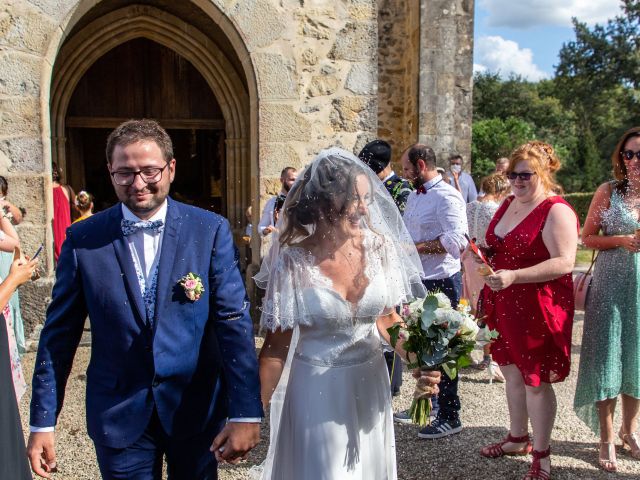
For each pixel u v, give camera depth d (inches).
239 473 130.6
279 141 245.3
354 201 89.7
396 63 381.7
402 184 156.9
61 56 323.0
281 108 244.7
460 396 179.8
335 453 86.2
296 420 88.5
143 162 78.7
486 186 194.2
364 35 247.3
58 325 82.0
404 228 104.0
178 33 330.3
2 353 88.0
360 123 249.8
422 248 151.5
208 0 235.3
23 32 219.1
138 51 367.6
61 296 81.8
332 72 247.1
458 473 130.2
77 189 417.4
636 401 137.5
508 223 130.6
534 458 125.8
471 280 198.5
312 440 86.5
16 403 89.9
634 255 131.6
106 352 80.9
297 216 89.1
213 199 459.2
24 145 222.1
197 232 84.4
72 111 363.3
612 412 134.6
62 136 335.6
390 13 377.4
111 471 81.0
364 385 89.7
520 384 134.6
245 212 358.9
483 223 189.8
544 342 122.0
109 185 466.6
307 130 246.8
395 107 385.1
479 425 157.3
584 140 1306.6
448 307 95.0
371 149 155.7
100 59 364.5
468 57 366.9
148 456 82.0
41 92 222.2
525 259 124.6
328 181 89.1
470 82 367.9
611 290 131.3
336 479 85.9
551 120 1406.3
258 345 214.8
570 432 153.6
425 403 96.5
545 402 123.9
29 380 191.3
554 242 120.9
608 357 130.1
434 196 151.3
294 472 88.8
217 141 453.7
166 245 82.4
